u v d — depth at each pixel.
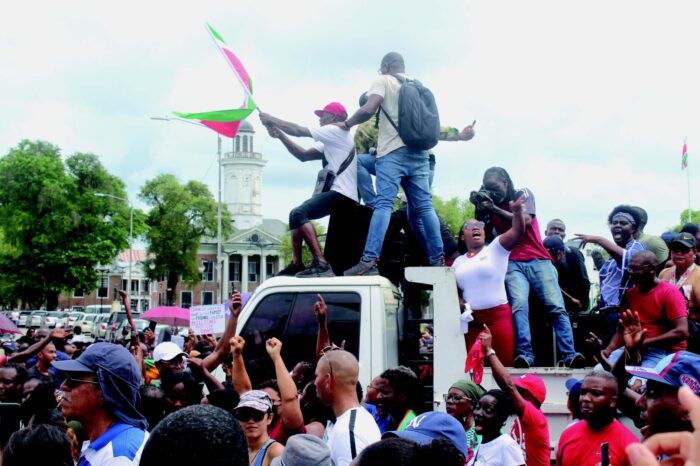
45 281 72.56
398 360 7.60
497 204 7.48
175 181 90.19
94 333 51.03
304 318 7.30
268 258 115.00
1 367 7.00
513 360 6.91
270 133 8.21
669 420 3.20
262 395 5.11
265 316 7.41
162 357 7.44
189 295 111.00
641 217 7.62
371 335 7.04
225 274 93.44
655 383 3.24
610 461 4.59
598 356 5.73
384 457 3.06
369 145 9.00
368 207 8.16
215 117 8.17
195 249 90.25
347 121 7.57
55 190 72.50
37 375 8.19
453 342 6.72
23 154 74.75
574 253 8.24
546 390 6.24
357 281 7.20
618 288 7.28
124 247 76.44
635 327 5.24
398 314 7.82
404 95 7.50
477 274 6.85
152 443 2.47
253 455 5.02
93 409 4.18
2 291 71.88
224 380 7.88
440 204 49.56
